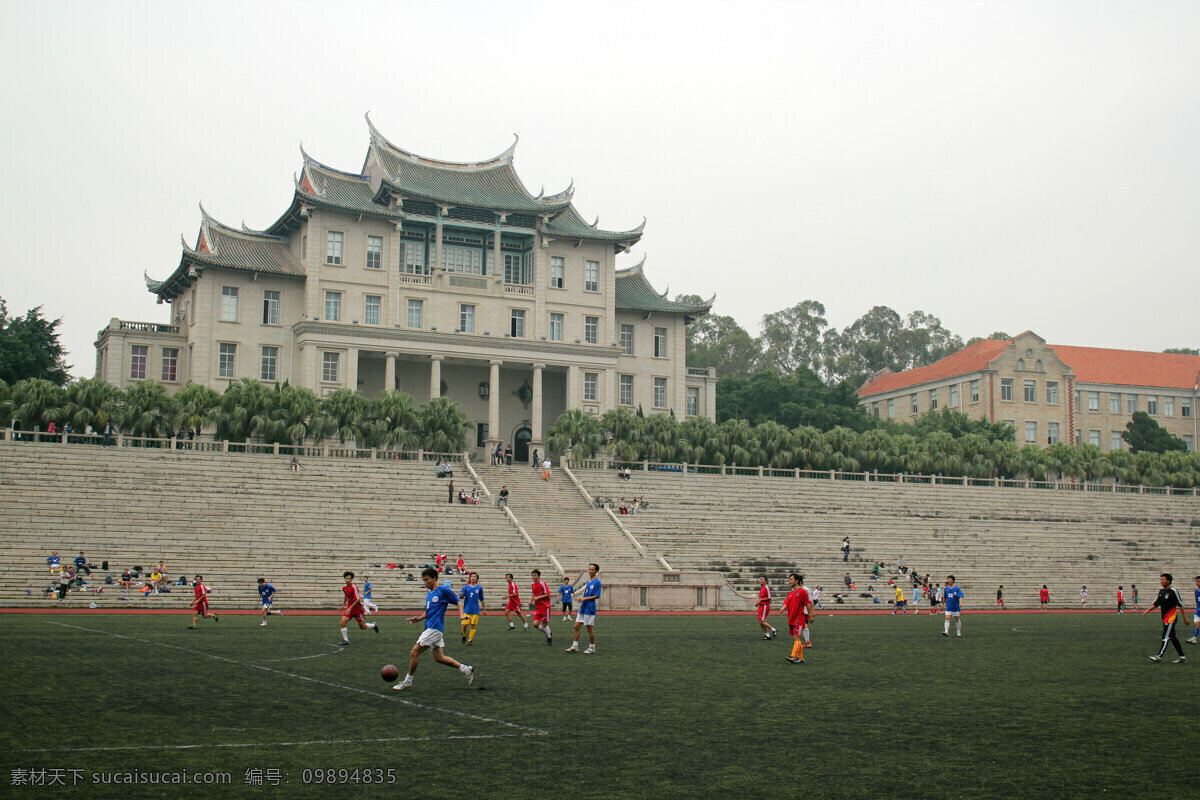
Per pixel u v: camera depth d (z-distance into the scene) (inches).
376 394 3336.6
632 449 2923.2
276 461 2454.5
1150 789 508.1
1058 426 4963.1
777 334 6658.5
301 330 3149.6
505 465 2859.3
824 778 521.3
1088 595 2554.1
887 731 650.2
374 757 546.0
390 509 2298.2
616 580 2065.7
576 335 3545.8
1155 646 1307.8
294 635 1240.2
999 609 2295.8
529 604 1934.1
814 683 874.8
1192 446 5344.5
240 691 756.0
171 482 2187.5
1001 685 882.1
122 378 3147.1
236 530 2053.4
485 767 529.3
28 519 1904.5
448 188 3469.5
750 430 3132.4
